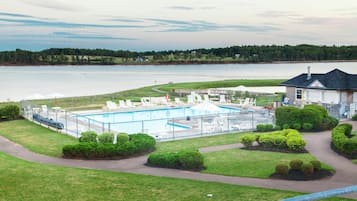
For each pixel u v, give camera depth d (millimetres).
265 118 43719
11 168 23250
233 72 199000
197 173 23141
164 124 44969
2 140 33781
